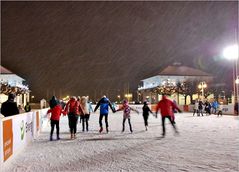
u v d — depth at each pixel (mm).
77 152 8891
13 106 10055
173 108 13008
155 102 65312
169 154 8406
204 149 9211
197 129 15984
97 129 16359
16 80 68250
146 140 11492
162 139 11766
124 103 14695
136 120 24766
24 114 9844
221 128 16547
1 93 52125
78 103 12281
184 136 12734
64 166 7004
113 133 14156
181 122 21531
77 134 13789
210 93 60656
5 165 6941
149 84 77875
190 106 42031
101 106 14414
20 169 6730
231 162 7242
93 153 8695
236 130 15367
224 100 57531
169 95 59531
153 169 6598
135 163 7250
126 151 8984
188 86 59438
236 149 9180
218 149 9195
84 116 15133
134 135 13258
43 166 7020
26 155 8438
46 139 12031
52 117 11773
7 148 7250
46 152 8914
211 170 6430
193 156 8062
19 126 8906
